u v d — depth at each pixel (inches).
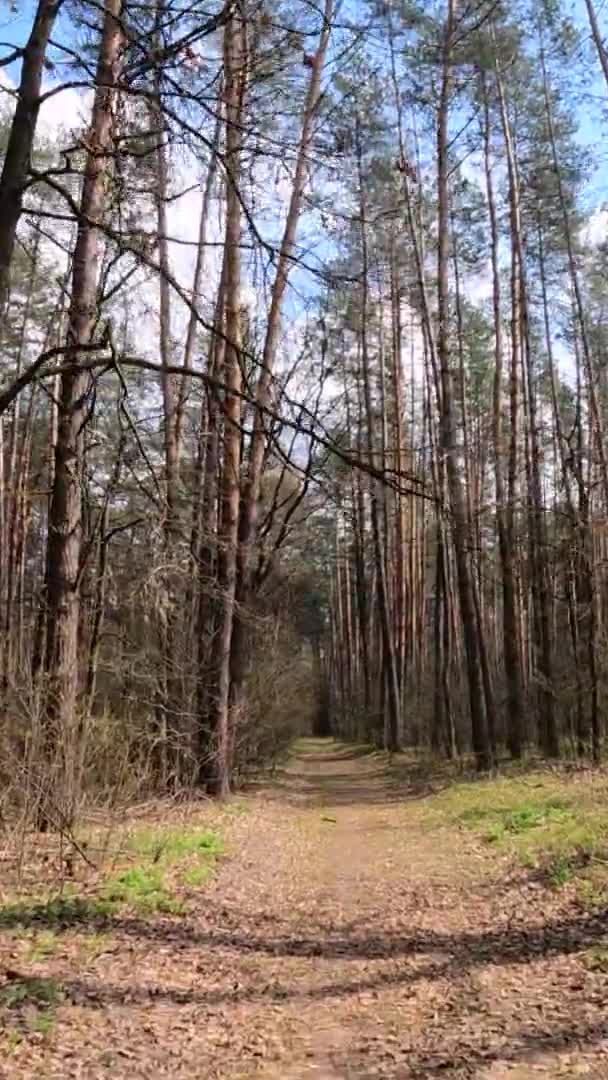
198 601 641.0
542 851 403.9
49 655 414.0
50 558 426.3
